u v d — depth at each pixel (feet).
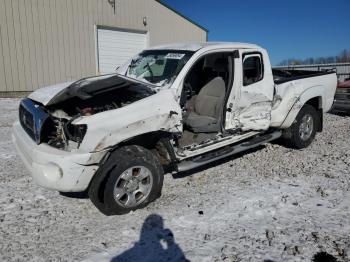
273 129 19.13
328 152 19.98
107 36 46.52
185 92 15.78
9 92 39.58
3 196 13.74
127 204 12.46
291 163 18.06
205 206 13.05
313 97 20.25
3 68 38.70
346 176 16.10
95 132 11.43
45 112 12.84
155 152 13.93
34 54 40.63
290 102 18.67
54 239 10.85
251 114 16.52
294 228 11.49
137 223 11.82
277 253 10.13
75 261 9.73
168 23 52.65
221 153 15.43
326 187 14.84
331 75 21.97
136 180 12.53
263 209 12.81
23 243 10.60
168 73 14.61
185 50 15.37
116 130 11.75
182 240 10.78
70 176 11.32
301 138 20.18
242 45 16.52
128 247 10.41
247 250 10.26
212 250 10.25
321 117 21.45
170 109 13.08
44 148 11.89
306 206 13.06
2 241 10.68
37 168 11.75
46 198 13.67
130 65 16.97
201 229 11.42
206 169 17.11
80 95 12.75
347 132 25.17
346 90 30.71
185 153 14.08
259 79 16.92
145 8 49.57
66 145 12.02
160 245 10.52
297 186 14.97
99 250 10.26
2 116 29.86
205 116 16.03
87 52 44.86
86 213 12.56
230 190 14.55
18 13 38.70
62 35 42.37
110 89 13.26
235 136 16.25
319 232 11.25
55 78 42.65
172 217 12.21
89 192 12.06
